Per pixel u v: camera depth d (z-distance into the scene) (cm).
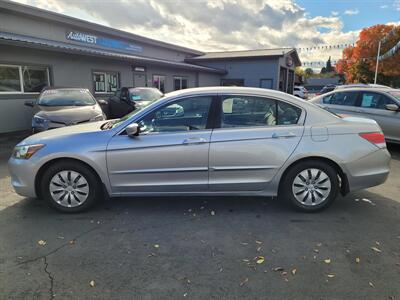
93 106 902
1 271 283
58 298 247
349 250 317
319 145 389
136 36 2070
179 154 390
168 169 395
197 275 277
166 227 371
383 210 417
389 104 777
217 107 398
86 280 270
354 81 4272
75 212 410
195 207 430
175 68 2131
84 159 390
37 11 1405
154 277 274
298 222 382
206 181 399
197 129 395
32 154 397
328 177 399
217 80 2758
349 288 258
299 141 390
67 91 976
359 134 396
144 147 389
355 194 477
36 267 289
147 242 336
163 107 400
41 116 803
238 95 400
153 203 445
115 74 1634
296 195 404
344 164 391
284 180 403
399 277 272
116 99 1351
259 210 419
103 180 398
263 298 247
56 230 364
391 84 3994
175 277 274
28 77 1194
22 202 450
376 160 399
